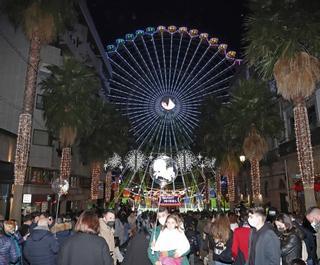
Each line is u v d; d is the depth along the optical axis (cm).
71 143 2373
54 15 1672
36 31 1669
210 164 4281
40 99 3394
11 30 3198
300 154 1512
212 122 3488
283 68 1460
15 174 1573
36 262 688
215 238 793
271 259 552
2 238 714
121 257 952
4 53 3088
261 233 580
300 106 1522
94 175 3306
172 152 5656
